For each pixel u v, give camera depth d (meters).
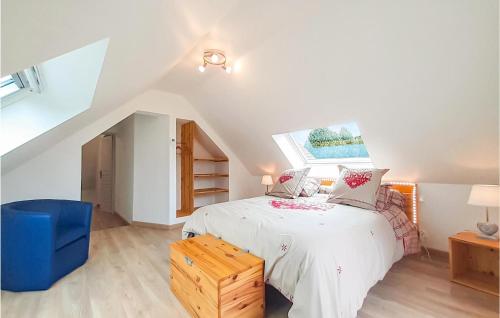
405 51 1.84
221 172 4.97
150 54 1.94
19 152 2.27
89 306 1.74
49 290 1.95
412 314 1.64
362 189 2.57
